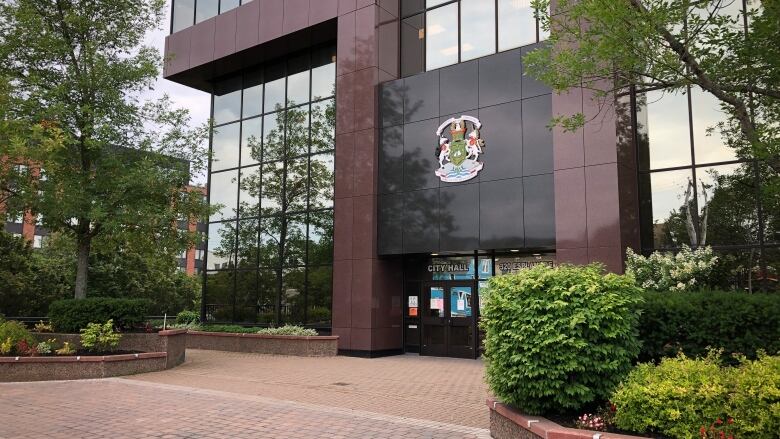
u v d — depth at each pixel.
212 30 22.41
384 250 17.86
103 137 15.20
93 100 15.77
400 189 17.78
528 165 15.46
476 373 13.81
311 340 17.92
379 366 15.23
